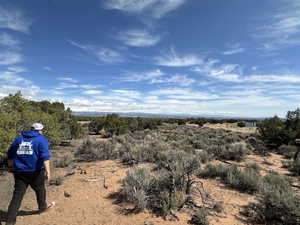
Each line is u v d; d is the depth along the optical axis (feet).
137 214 12.12
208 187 17.83
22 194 10.27
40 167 10.71
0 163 22.62
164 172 17.07
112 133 61.82
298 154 32.78
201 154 29.68
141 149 28.14
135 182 14.84
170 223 11.18
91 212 12.33
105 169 22.35
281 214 12.09
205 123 176.04
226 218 12.27
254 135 60.64
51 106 58.90
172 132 73.46
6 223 9.69
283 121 48.44
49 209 12.45
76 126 49.24
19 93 31.96
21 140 10.37
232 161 30.40
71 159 26.23
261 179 18.76
